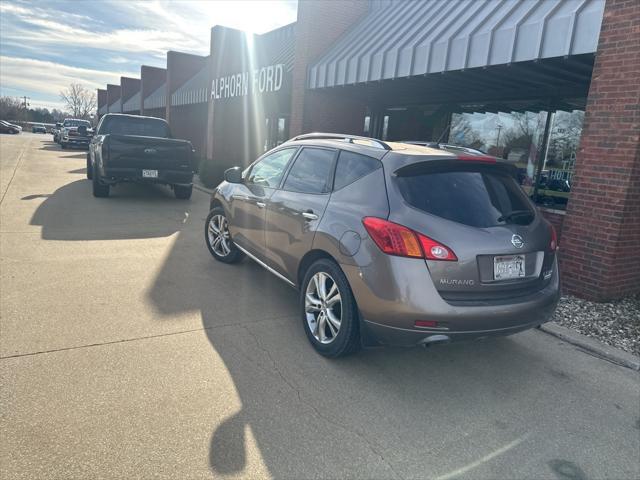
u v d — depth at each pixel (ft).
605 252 17.94
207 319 14.52
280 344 13.20
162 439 8.84
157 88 106.52
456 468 8.75
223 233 20.38
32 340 12.25
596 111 18.02
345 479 8.24
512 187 12.58
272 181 16.33
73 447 8.42
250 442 8.99
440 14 28.76
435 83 31.19
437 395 11.25
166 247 22.82
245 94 47.50
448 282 10.52
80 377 10.68
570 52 19.86
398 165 11.48
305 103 38.32
